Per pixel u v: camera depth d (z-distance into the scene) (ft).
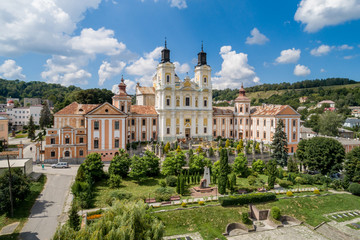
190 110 293.23
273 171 166.40
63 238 70.69
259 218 137.69
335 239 121.70
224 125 317.42
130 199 133.28
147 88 327.88
